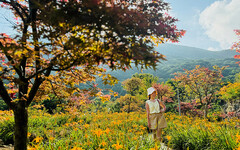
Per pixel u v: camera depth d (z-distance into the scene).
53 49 2.04
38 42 1.88
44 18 1.62
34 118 6.36
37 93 2.97
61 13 1.44
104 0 1.44
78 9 1.47
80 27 1.61
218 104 31.84
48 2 1.61
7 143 3.95
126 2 1.78
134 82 21.08
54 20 1.54
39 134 4.16
